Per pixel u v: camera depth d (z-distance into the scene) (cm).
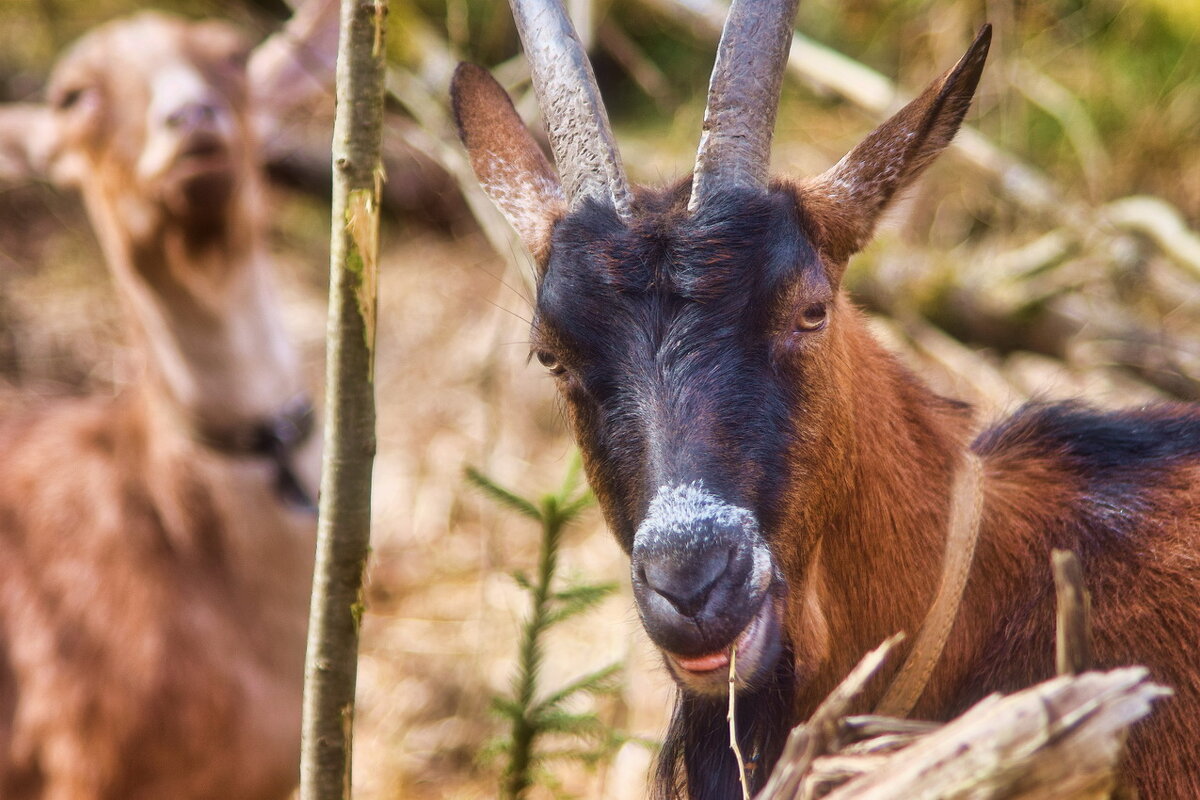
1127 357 1866
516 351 2333
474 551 2114
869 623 882
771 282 772
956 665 895
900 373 934
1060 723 525
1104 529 895
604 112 833
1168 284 1966
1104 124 2281
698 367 757
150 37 1491
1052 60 2298
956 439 932
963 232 2252
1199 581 865
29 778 1451
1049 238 2023
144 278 1456
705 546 723
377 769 1716
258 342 1512
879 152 866
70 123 1469
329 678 743
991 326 1955
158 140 1410
